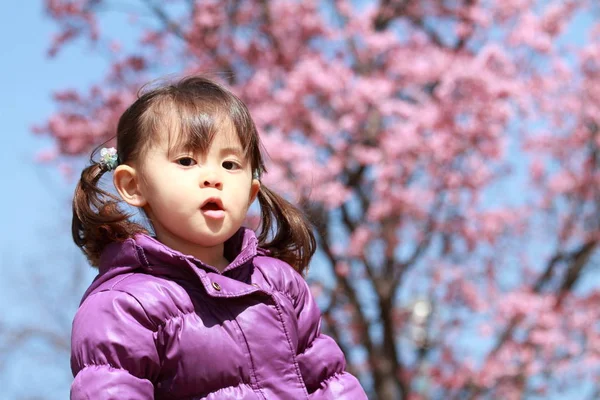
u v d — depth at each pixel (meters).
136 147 3.18
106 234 3.25
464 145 13.57
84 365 2.95
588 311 14.88
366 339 14.41
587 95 15.19
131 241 3.11
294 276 3.33
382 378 14.40
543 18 14.97
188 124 3.13
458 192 14.02
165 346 2.99
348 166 13.81
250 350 3.05
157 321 3.00
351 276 14.21
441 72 14.17
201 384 2.99
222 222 3.12
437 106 13.67
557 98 15.23
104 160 3.30
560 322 14.64
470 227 14.55
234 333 3.05
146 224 3.28
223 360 3.00
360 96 13.50
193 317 3.03
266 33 15.04
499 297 14.96
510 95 13.62
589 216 15.87
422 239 14.30
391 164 13.38
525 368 14.36
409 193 13.50
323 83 13.48
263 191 3.55
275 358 3.08
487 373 14.38
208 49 14.97
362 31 14.76
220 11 15.01
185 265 3.08
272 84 14.73
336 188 13.09
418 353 15.04
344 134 13.86
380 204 13.51
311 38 15.06
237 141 3.19
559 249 15.59
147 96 3.25
